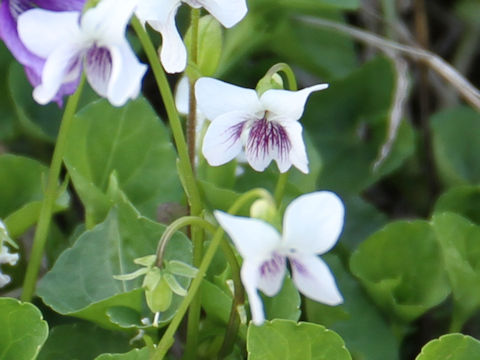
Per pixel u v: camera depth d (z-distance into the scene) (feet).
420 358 1.10
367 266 1.23
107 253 1.16
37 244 1.14
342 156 1.41
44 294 1.13
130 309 1.13
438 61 1.37
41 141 1.36
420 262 1.23
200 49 1.15
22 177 1.22
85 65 1.00
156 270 1.03
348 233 1.33
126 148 1.24
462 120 1.40
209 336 1.17
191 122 1.18
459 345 1.10
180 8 1.42
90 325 1.15
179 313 1.06
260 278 0.97
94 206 1.19
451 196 1.29
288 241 0.97
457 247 1.21
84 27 0.98
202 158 1.23
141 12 1.07
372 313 1.22
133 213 1.16
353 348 1.20
